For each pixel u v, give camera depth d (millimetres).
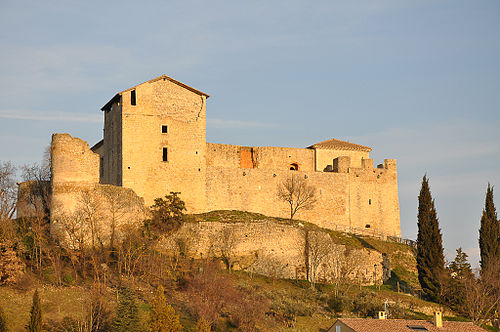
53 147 78625
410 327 59875
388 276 94500
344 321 60281
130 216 82812
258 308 69938
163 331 59406
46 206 82688
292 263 87438
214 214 92812
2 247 69875
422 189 93750
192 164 93625
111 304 65188
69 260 73750
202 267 78500
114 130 93500
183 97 94125
